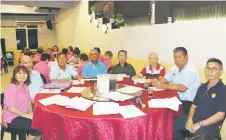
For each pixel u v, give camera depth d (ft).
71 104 5.35
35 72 8.45
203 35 8.73
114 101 5.75
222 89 5.77
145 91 6.88
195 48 9.17
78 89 7.19
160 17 11.46
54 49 26.91
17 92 6.78
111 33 16.53
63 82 8.30
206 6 8.74
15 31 37.73
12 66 35.40
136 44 13.38
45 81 9.52
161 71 9.93
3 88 18.69
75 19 25.18
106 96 6.07
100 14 18.42
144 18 12.84
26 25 38.32
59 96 6.31
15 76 6.82
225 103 5.60
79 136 4.79
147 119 4.85
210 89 5.99
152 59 9.92
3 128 6.85
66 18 29.27
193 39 9.23
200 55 8.95
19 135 6.76
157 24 11.41
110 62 14.78
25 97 7.06
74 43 26.35
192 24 9.22
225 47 7.83
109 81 6.59
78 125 4.76
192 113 6.42
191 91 7.60
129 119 4.70
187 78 7.61
